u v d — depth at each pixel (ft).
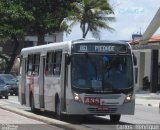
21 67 96.99
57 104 75.77
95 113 69.31
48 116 81.05
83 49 70.79
